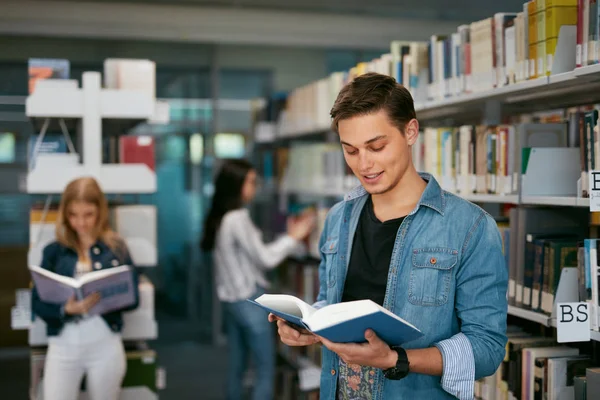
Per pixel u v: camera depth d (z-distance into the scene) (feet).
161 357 20.59
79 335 9.84
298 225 14.33
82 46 21.54
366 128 5.20
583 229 8.35
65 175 11.55
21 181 13.10
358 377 5.68
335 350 4.86
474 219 5.43
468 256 5.37
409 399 5.44
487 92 8.51
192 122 22.93
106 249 10.62
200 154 23.00
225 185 13.98
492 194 8.71
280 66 23.58
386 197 5.73
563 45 7.42
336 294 5.87
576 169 8.15
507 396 8.41
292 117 17.34
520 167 8.14
